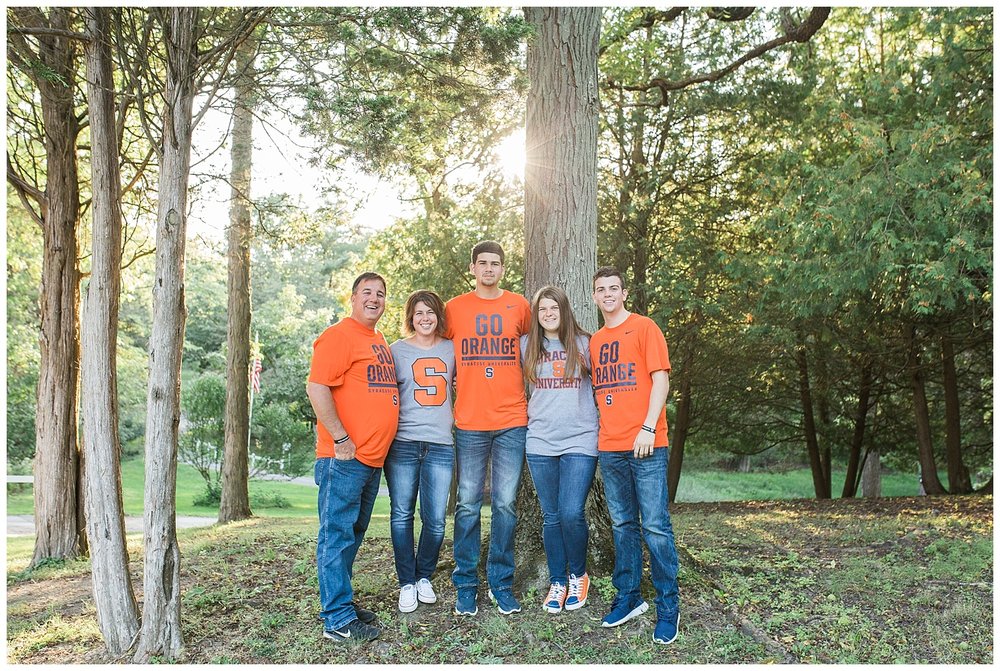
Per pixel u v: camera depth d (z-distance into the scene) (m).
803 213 8.02
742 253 10.55
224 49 4.45
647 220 11.57
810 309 8.87
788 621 4.22
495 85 5.55
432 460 4.43
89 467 4.20
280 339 33.69
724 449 17.09
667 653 3.85
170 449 4.13
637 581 4.19
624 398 4.10
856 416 15.16
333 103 5.38
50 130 7.89
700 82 11.24
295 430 25.14
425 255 12.05
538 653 3.88
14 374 20.11
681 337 12.19
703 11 11.48
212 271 36.62
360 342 4.27
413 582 4.49
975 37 8.34
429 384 4.42
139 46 4.49
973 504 8.13
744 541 6.21
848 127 7.91
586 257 5.40
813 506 9.54
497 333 4.38
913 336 11.75
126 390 27.23
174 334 4.14
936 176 7.18
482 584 4.75
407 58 5.37
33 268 16.59
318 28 5.18
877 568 5.14
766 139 11.86
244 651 4.07
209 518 15.42
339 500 4.21
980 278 7.75
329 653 3.99
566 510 4.24
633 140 11.93
